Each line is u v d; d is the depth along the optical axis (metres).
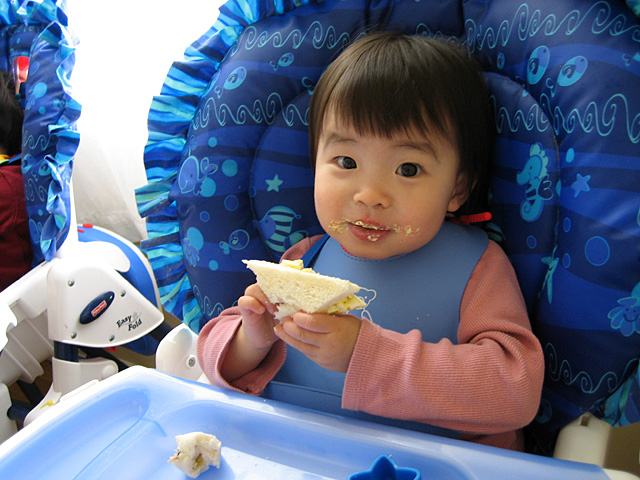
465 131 0.64
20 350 1.15
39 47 1.08
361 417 0.64
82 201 1.45
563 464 0.46
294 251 0.79
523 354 0.57
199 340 0.73
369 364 0.55
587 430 0.61
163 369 0.79
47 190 1.03
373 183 0.61
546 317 0.61
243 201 0.78
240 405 0.57
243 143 0.76
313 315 0.54
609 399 0.58
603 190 0.53
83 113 1.35
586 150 0.55
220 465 0.52
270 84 0.74
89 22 1.29
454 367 0.55
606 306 0.54
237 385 0.68
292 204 0.78
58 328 1.03
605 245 0.53
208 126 0.75
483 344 0.58
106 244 1.22
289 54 0.73
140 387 0.60
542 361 0.57
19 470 0.50
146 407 0.59
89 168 1.40
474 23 0.67
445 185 0.64
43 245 1.02
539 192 0.62
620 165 0.52
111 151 1.38
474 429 0.56
